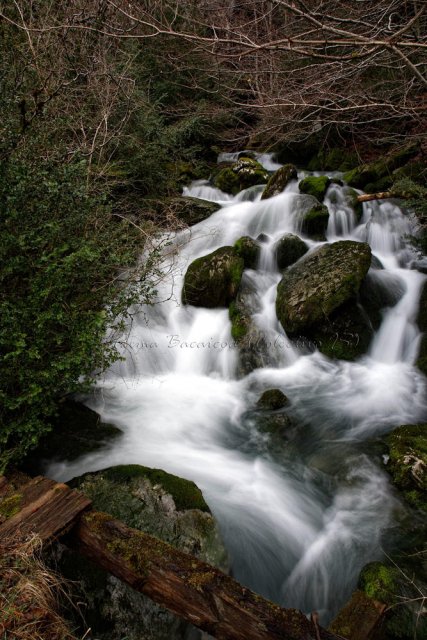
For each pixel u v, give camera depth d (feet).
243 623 6.09
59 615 7.06
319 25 9.31
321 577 10.34
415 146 28.68
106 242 14.02
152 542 7.15
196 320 20.65
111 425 14.23
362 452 13.57
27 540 7.08
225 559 9.10
